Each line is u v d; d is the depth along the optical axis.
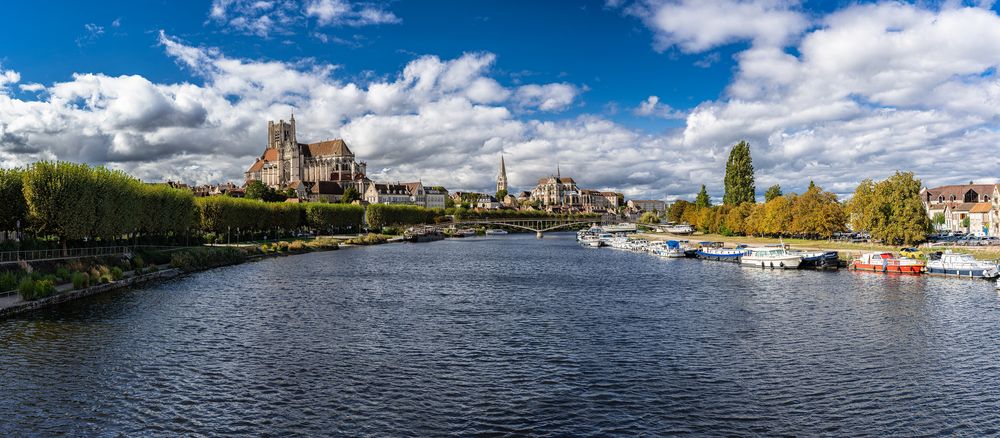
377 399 37.56
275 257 145.12
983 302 70.06
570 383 40.66
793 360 46.00
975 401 37.09
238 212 157.00
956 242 130.88
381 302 73.81
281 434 32.28
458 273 109.88
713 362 45.56
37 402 36.66
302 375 42.31
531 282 95.56
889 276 96.69
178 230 125.38
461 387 39.84
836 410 35.72
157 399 37.38
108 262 90.31
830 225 147.88
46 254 81.94
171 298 74.56
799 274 103.00
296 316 63.91
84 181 87.75
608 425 33.53
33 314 62.22
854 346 50.22
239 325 58.94
